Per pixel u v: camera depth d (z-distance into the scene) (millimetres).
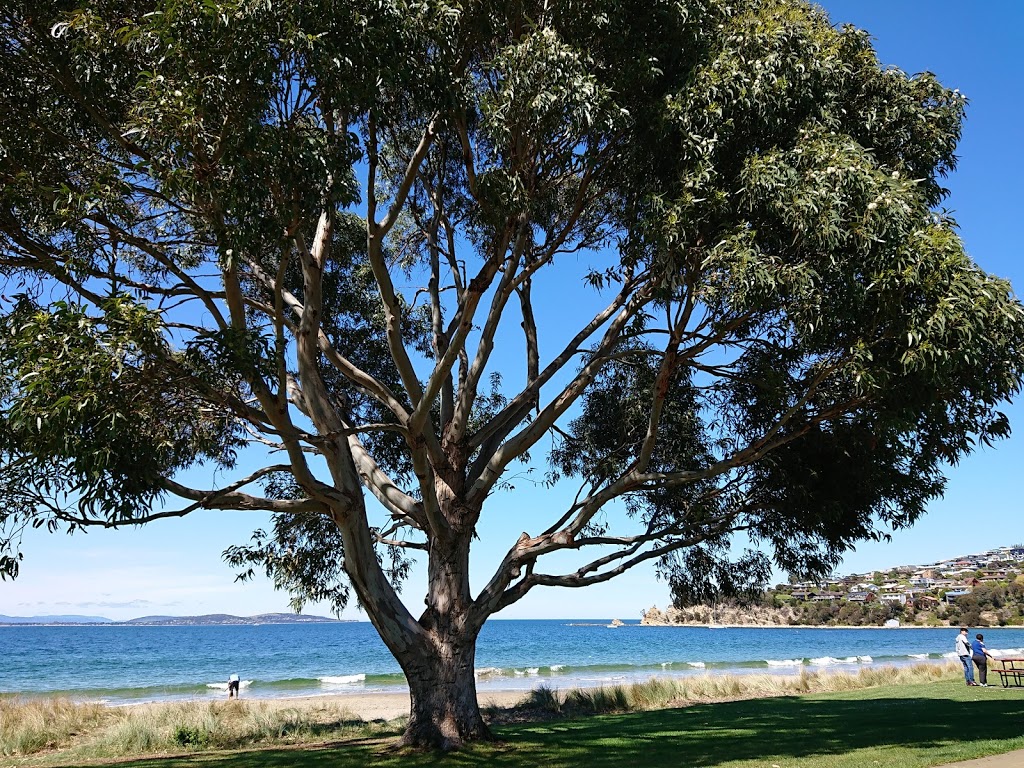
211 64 7527
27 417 6863
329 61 7934
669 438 14180
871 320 9211
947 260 8555
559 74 9062
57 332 7184
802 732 12547
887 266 8750
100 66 8031
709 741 11945
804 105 9875
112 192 8039
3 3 7938
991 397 9602
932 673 27219
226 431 10664
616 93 9961
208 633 153000
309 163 8039
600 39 9914
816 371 10320
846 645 75625
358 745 13445
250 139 7617
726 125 9352
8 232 8617
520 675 40219
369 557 11867
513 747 11703
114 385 7195
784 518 12930
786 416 10633
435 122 10352
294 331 11953
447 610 12344
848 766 8664
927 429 11008
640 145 10211
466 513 12734
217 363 8023
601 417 15188
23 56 8188
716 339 10531
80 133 9188
